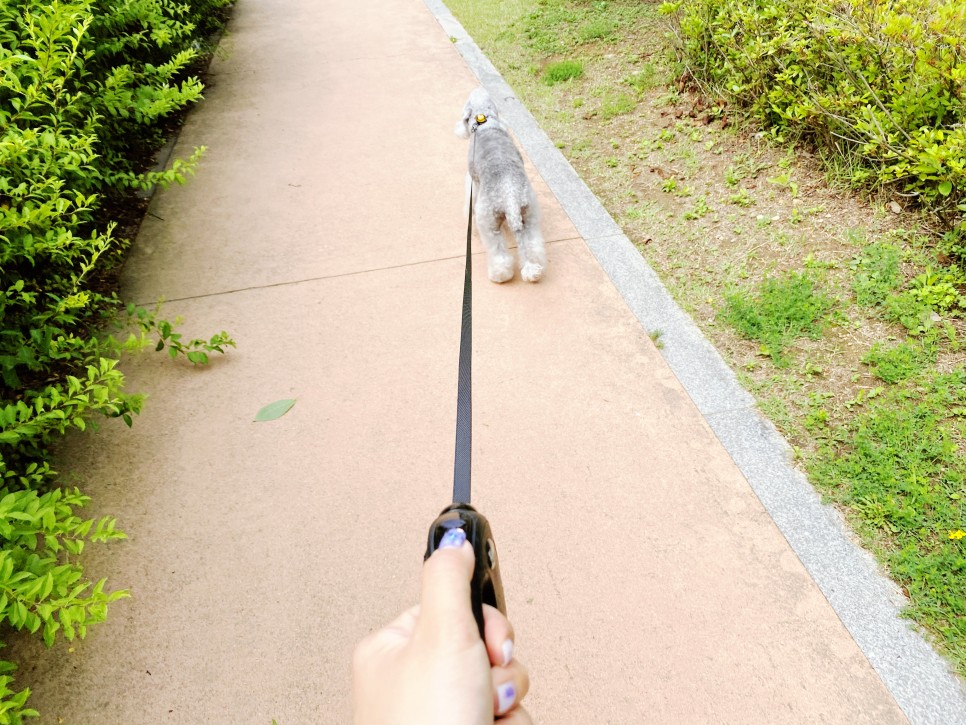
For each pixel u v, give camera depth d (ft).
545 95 19.10
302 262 13.67
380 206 15.25
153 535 8.87
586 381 10.66
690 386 10.37
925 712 6.68
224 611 8.05
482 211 12.30
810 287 11.37
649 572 8.10
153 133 17.83
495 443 9.83
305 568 8.45
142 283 13.21
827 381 10.05
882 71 12.86
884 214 12.54
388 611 7.97
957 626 7.16
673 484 9.05
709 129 16.12
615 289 12.36
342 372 11.16
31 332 9.05
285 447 9.98
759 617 7.58
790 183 13.84
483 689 1.77
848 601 7.60
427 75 21.18
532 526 8.70
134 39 15.40
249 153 17.53
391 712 1.77
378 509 9.07
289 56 23.18
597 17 22.99
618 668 7.27
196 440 10.13
